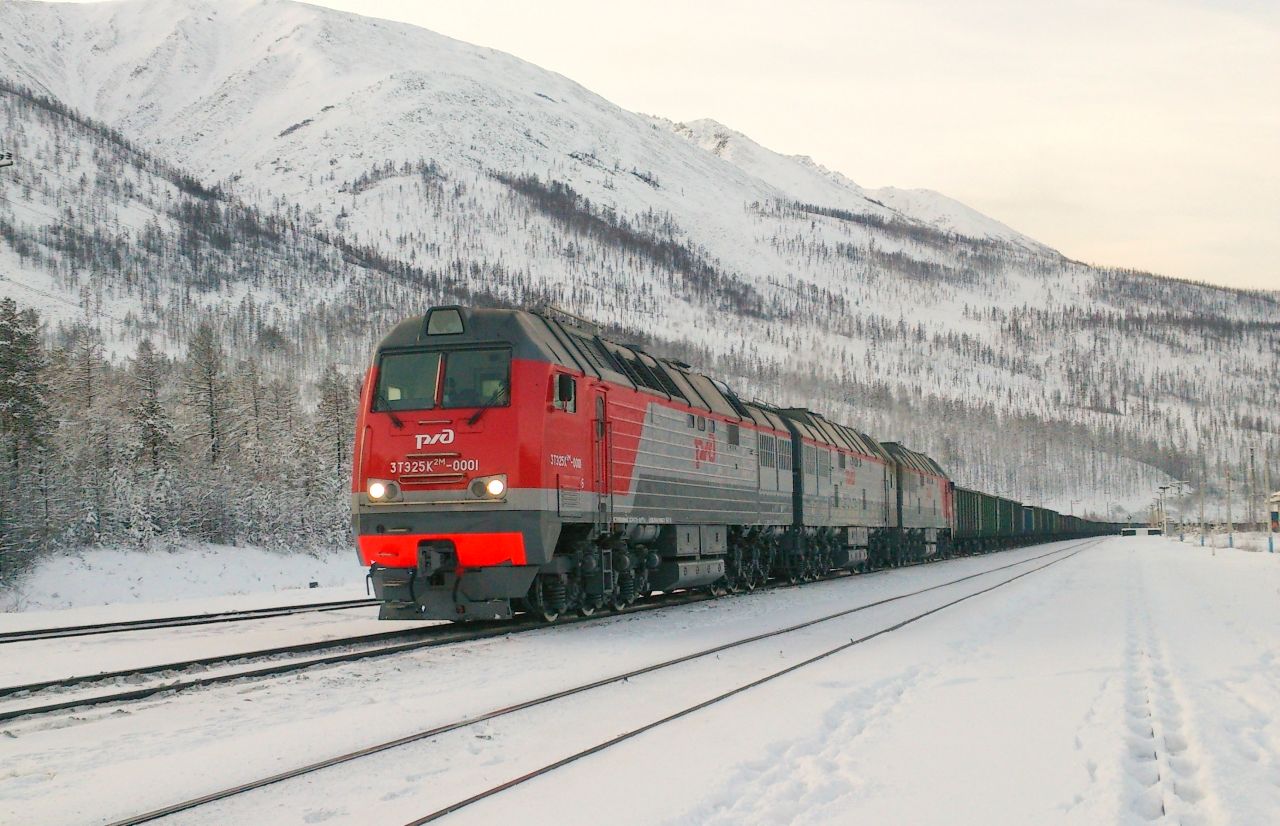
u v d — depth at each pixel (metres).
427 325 18.02
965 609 23.62
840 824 6.93
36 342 62.50
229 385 84.12
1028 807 7.28
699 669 13.83
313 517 72.50
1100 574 41.03
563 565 18.64
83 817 6.94
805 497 34.28
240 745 9.01
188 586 57.22
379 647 15.70
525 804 7.34
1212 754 8.71
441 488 17.20
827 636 17.97
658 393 22.47
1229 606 24.70
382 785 7.82
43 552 54.94
